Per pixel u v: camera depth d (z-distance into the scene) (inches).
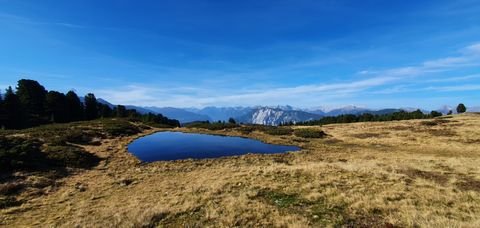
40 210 674.8
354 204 545.6
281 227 462.9
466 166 951.0
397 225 440.8
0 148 1083.9
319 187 687.7
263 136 2362.2
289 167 968.3
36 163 1047.0
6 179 874.1
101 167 1143.6
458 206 524.1
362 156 1448.1
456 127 2273.6
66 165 1105.4
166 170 1119.0
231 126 2827.3
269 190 685.9
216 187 751.7
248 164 1237.7
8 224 585.9
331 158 1393.9
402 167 934.4
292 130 2640.3
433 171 872.3
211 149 1651.1
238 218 503.5
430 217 465.4
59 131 1721.2
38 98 3425.2
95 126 2138.3
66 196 782.5
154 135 2265.0
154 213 542.6
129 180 951.0
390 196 588.7
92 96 4124.0
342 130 2682.1
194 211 562.6
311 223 466.3
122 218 545.3
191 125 3095.5
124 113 4503.0
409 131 2317.9
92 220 562.9
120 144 1660.9
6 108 2751.0
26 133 1611.7
